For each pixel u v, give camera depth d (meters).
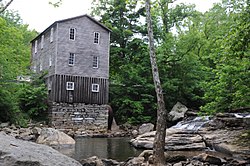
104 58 28.70
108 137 22.59
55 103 26.03
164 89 30.56
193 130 17.44
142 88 31.20
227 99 13.52
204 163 10.27
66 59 26.81
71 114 26.59
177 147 14.59
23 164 4.47
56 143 16.00
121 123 29.75
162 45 31.80
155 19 34.44
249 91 12.02
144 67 31.34
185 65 31.09
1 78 22.59
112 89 31.47
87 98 27.47
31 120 26.14
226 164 10.38
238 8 10.09
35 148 5.48
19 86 26.55
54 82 26.19
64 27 26.92
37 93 26.33
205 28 35.16
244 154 11.88
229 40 8.33
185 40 31.94
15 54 28.62
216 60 13.98
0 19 23.30
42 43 30.72
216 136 15.45
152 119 30.36
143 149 15.30
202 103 31.00
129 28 34.91
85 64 27.64
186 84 31.14
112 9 34.62
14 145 5.16
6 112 22.34
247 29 7.85
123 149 15.27
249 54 10.51
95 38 28.45
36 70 31.91
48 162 4.78
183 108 28.73
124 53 34.72
